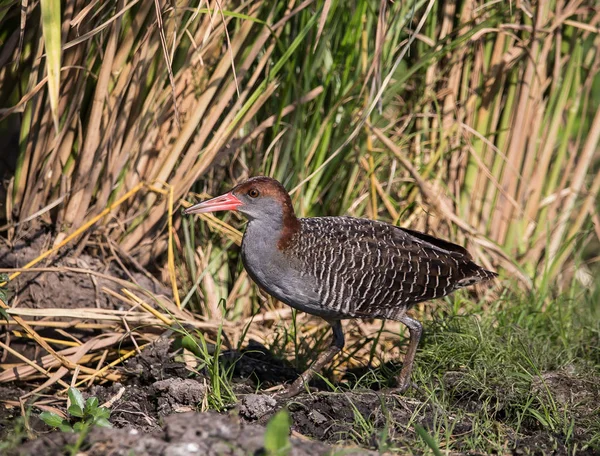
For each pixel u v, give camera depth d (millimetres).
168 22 9711
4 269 9438
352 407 8602
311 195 11406
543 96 12625
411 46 12172
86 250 10625
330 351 9656
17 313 9234
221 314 11023
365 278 9172
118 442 6977
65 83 9719
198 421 7230
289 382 9805
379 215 12266
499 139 12359
